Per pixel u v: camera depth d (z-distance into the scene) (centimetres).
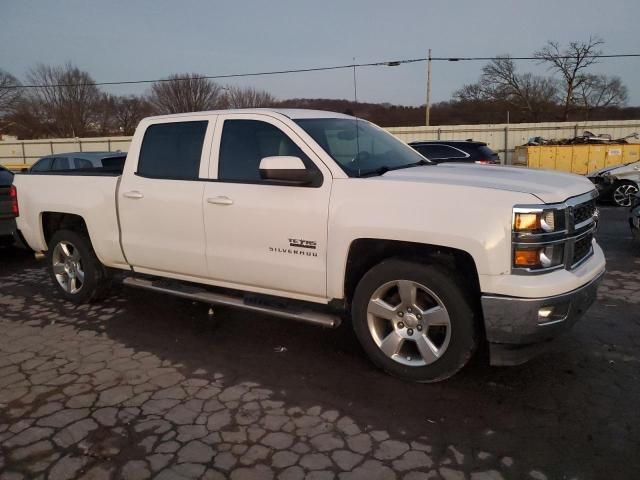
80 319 507
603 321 473
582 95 5266
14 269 733
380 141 457
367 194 349
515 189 318
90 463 275
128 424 313
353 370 382
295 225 374
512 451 281
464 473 263
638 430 299
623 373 370
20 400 345
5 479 263
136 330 474
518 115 5572
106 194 486
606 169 1474
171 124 456
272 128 402
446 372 341
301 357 407
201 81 4816
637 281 608
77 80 5972
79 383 369
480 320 340
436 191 328
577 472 263
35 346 440
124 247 480
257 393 350
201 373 383
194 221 427
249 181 402
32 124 6022
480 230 309
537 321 308
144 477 263
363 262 376
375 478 260
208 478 262
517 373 370
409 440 292
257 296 416
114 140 3831
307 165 378
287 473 265
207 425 311
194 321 494
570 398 336
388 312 356
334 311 392
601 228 1022
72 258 550
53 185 540
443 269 334
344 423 311
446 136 3219
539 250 307
